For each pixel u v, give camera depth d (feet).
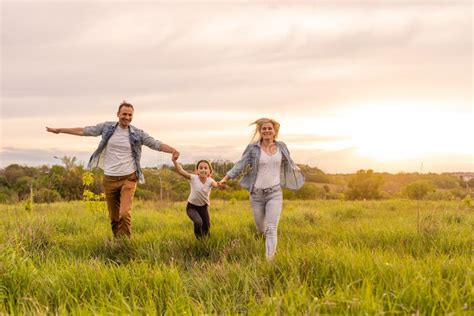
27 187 64.03
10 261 15.28
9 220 30.01
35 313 11.89
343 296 11.56
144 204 54.95
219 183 23.59
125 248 22.94
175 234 26.07
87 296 13.88
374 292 12.51
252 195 22.16
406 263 14.64
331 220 34.12
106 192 26.02
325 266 14.84
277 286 13.71
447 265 14.12
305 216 34.50
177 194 83.87
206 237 24.44
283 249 19.76
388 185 147.13
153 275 15.12
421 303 11.31
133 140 25.76
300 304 11.48
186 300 12.91
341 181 151.53
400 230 25.39
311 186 115.55
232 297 13.64
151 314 11.59
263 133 21.90
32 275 15.03
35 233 24.14
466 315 10.35
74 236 26.81
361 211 42.96
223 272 15.72
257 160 21.72
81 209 45.29
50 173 72.84
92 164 26.17
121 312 11.67
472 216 34.42
